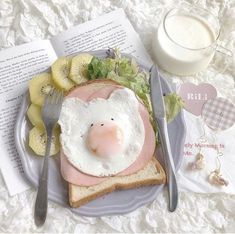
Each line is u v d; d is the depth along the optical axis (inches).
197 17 18.0
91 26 18.1
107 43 17.9
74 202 14.3
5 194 14.8
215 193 15.6
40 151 15.1
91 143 14.9
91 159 15.0
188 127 16.6
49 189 14.7
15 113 16.1
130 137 15.4
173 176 15.1
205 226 15.1
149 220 14.8
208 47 16.9
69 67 16.5
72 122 15.4
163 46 17.4
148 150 15.3
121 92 15.8
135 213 15.0
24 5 17.8
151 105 16.2
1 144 15.5
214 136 16.5
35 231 14.5
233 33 18.7
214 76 17.8
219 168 15.9
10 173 15.1
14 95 16.5
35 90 16.0
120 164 15.0
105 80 16.2
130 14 18.6
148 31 18.5
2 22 17.7
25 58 17.1
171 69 17.7
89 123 15.5
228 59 18.0
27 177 14.8
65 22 18.0
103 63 16.4
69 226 14.6
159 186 15.1
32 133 15.4
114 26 18.3
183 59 17.1
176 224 14.9
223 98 17.3
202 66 17.4
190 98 17.2
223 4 19.3
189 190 15.4
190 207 15.2
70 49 17.6
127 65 16.6
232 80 17.9
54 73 16.3
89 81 16.1
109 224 14.6
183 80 17.8
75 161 14.9
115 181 14.9
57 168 15.1
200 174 15.7
